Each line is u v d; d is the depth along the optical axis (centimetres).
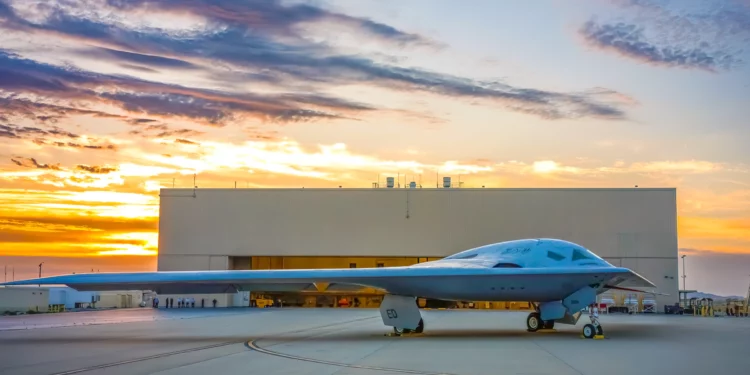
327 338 2483
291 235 6166
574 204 5916
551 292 2617
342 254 6094
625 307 5647
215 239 6238
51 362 1745
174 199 6316
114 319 4100
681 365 1623
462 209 6016
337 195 6156
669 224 5809
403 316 2652
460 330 2947
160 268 6247
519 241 2794
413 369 1547
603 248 5847
